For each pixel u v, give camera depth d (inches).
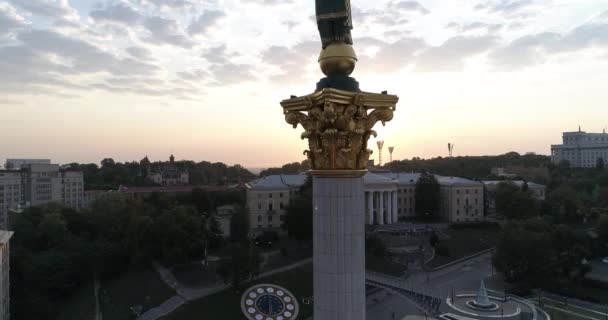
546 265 4052.7
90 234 5447.8
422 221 6929.1
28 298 3791.8
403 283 4077.3
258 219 6112.2
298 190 6250.0
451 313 3344.0
